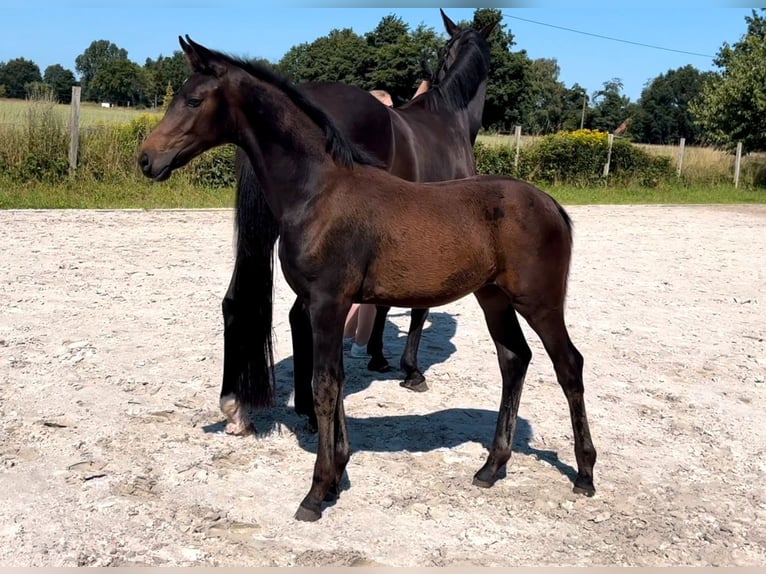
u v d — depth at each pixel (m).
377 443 4.36
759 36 27.53
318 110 3.46
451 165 5.45
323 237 3.33
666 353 6.36
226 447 4.17
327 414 3.38
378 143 4.52
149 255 9.28
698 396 5.32
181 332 6.24
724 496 3.86
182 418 4.53
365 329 5.96
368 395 5.16
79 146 14.58
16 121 14.46
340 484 3.68
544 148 21.44
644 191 22.02
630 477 4.02
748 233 14.28
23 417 4.39
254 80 3.46
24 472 3.73
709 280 9.55
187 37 3.46
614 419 4.84
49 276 7.87
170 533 3.26
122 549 3.12
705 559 3.26
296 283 3.43
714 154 26.34
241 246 4.02
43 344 5.71
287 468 3.96
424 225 3.41
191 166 15.51
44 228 10.74
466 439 4.45
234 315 4.14
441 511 3.57
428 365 5.87
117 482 3.69
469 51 5.92
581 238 12.67
